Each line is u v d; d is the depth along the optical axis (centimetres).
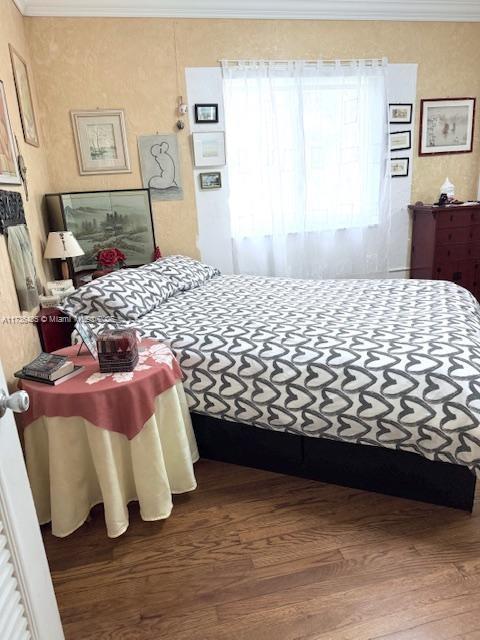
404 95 388
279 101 360
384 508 179
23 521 100
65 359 169
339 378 173
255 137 363
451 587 143
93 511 183
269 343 193
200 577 151
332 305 242
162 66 338
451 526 168
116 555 162
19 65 271
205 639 130
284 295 270
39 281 254
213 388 195
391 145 396
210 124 355
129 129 343
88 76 328
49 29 313
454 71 394
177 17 332
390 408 165
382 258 418
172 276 295
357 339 188
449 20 379
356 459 187
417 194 416
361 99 374
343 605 139
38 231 281
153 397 167
